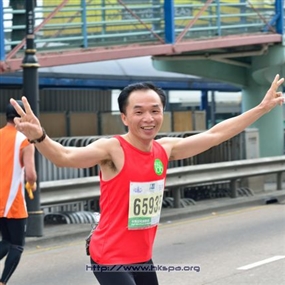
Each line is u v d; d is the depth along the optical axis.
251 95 42.84
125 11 30.80
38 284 17.56
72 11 28.12
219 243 22.75
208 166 31.02
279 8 37.62
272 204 33.91
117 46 29.55
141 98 8.99
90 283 17.62
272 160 35.41
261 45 37.81
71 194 25.17
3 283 15.77
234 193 33.91
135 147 9.09
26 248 22.75
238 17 36.66
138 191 9.04
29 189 16.09
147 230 9.20
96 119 44.66
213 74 41.56
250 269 18.44
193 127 51.84
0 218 15.59
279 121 43.69
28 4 23.52
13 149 15.54
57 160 8.61
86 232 24.92
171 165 33.81
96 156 8.87
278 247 21.72
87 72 44.41
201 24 34.47
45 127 42.34
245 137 36.62
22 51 26.41
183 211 29.23
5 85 42.00
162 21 31.52
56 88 46.03
